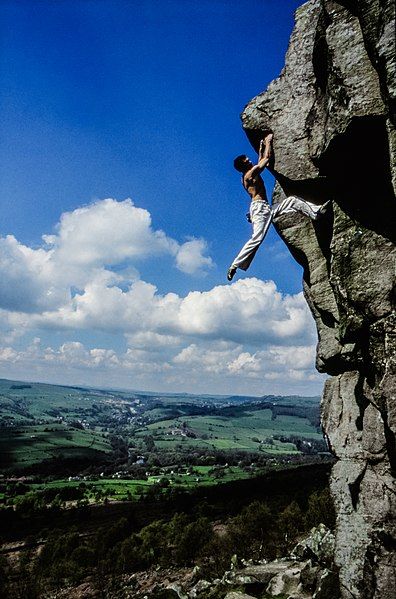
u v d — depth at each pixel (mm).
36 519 76562
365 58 6016
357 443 7535
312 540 12945
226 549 24672
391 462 6688
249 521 24938
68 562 35500
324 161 6910
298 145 7984
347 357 7535
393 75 5020
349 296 6719
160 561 30172
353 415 7766
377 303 6367
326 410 8391
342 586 7324
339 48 6309
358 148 6402
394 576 6449
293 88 8266
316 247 8297
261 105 8578
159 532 40188
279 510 35438
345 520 7449
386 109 5680
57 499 91688
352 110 5961
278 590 12094
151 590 22922
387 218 6523
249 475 128750
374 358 6371
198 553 28797
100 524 64750
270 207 8242
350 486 7402
